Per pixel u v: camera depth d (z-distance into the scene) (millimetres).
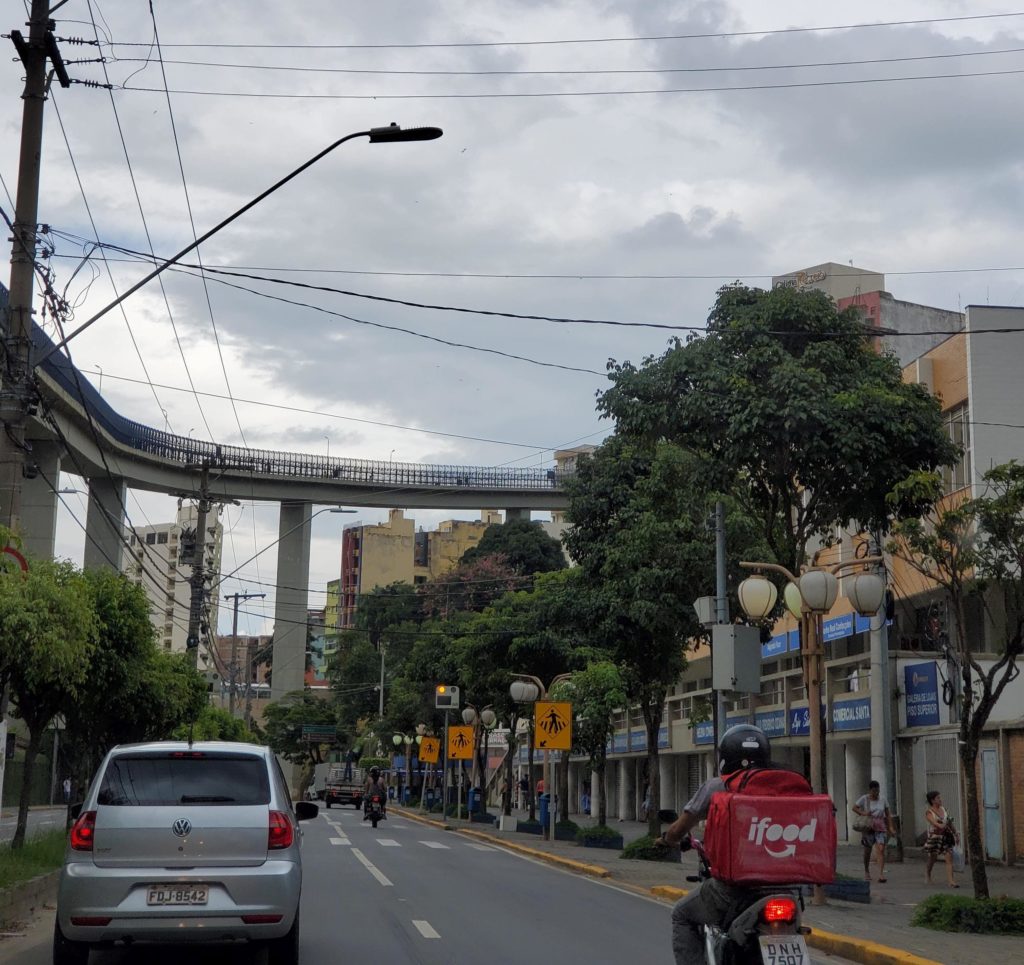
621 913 16688
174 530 125062
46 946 12109
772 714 40969
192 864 10031
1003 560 15133
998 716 28078
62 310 17500
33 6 16953
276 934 10086
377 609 95188
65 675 16375
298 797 105125
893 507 19219
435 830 45312
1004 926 14453
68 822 11492
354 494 78812
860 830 22844
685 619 26344
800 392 18531
